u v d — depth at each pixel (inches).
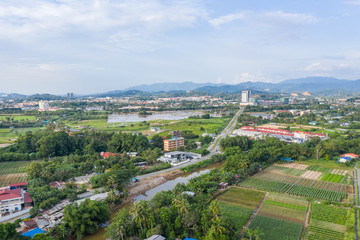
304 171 7696.9
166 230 4040.4
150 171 7603.4
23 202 5142.7
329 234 4173.2
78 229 4165.8
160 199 4938.5
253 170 7431.1
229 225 3905.0
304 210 5098.4
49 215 4778.5
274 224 4512.8
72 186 6289.4
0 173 7263.8
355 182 6678.2
